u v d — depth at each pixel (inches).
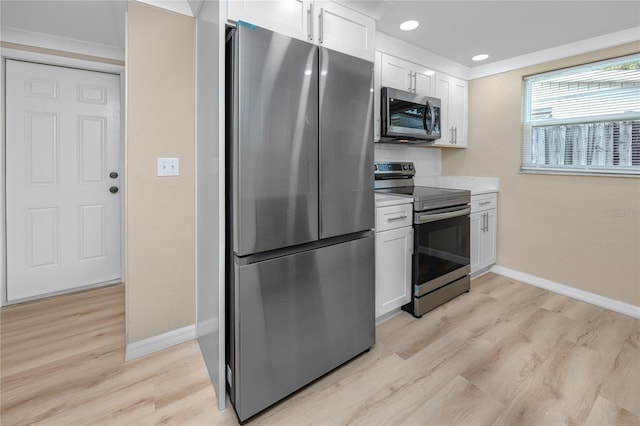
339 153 65.4
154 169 72.9
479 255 119.6
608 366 69.6
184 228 77.5
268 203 55.5
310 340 63.1
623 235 96.0
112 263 113.5
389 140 111.3
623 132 96.3
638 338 81.0
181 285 78.2
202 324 73.3
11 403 59.1
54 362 71.1
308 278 62.0
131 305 72.4
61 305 98.0
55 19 86.5
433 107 111.7
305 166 60.0
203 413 57.6
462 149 136.5
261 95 53.4
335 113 64.1
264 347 56.7
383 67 99.4
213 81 58.3
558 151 110.4
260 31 52.9
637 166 94.2
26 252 99.2
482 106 128.9
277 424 55.4
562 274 109.5
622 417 55.8
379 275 84.6
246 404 55.2
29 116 96.7
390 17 86.6
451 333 84.1
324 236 63.9
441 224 98.0
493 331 85.0
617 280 97.3
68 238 105.3
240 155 51.8
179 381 65.7
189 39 74.7
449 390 62.9
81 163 105.7
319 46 61.0
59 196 103.0
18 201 97.0
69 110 102.4
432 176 140.9
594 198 101.4
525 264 119.2
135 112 69.8
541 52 110.1
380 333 84.5
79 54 100.7
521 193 119.0
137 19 68.8
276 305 57.8
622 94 96.1
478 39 101.3
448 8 82.0
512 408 58.2
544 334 83.3
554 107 110.7
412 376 67.3
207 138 64.6
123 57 107.3
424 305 94.5
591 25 91.3
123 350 75.8
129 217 71.0
